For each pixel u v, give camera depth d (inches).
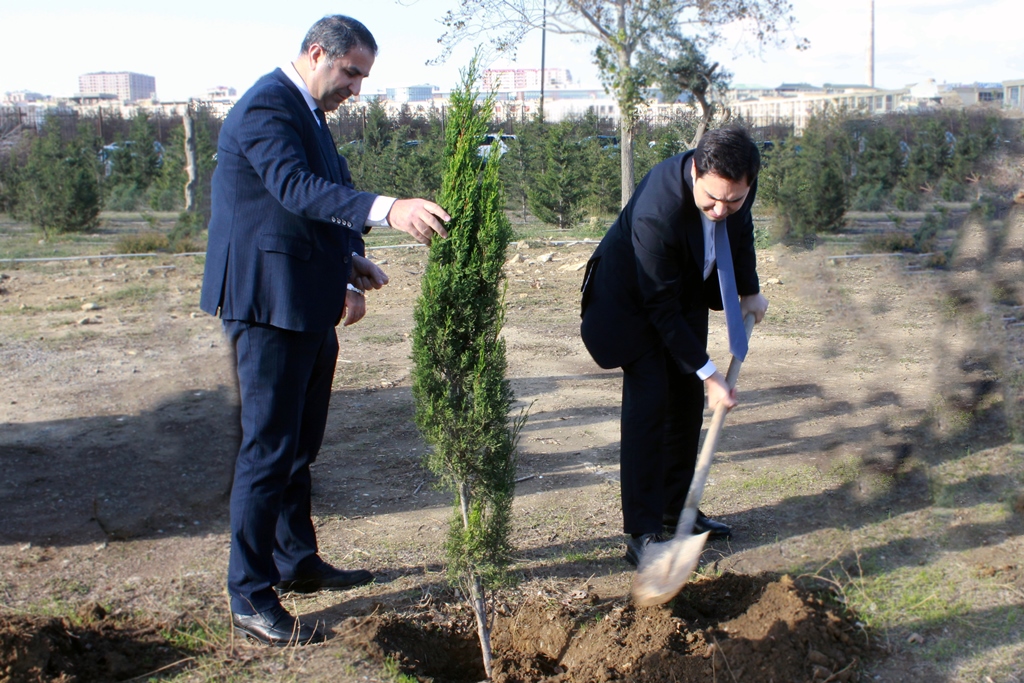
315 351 116.4
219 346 305.0
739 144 112.4
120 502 163.0
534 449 197.6
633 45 658.8
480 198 101.8
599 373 265.9
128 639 114.6
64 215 635.5
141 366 274.5
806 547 141.9
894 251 423.2
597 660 109.2
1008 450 178.1
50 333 326.3
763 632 114.1
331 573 131.6
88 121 1058.1
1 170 758.5
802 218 545.6
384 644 113.4
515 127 876.6
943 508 154.2
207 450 193.6
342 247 116.3
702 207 118.8
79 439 200.7
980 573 130.3
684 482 148.0
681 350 123.2
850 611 120.7
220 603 125.3
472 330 103.8
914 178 628.4
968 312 227.9
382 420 219.0
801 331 301.0
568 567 138.3
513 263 499.2
